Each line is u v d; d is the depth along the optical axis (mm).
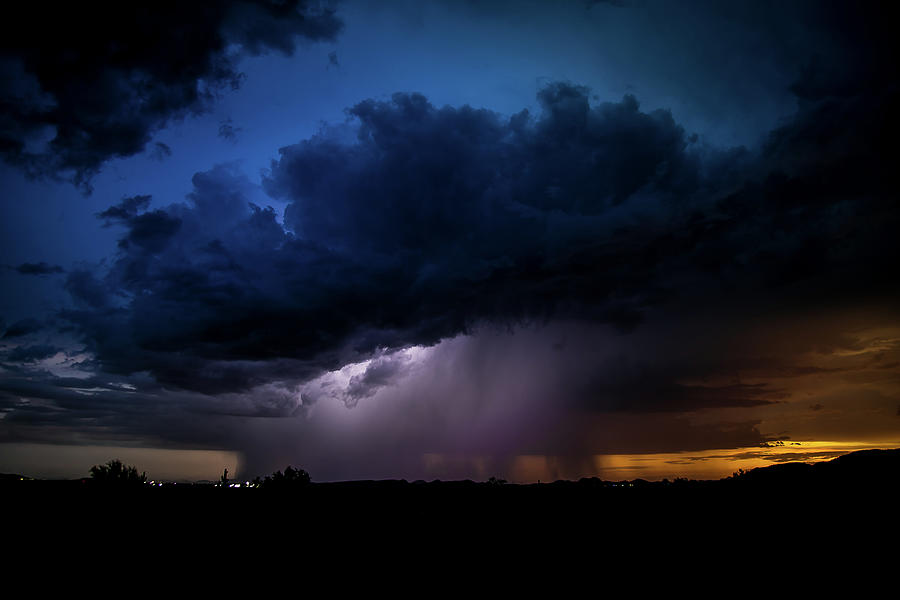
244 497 34969
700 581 15016
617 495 37125
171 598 13641
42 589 14234
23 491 30219
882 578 14586
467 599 13727
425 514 30141
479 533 23719
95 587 14500
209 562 17703
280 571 16641
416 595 14086
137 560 17672
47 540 20016
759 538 20578
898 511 23328
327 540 22125
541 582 15242
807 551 18031
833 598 13133
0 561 16844
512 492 41438
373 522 27047
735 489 34594
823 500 27125
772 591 13820
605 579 15516
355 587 14812
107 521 24266
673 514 27672
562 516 28625
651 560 17812
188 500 31578
